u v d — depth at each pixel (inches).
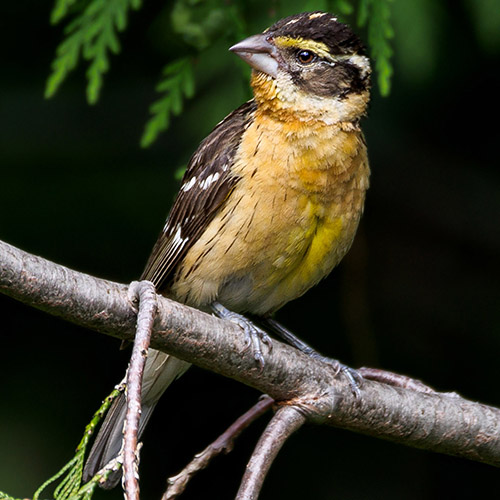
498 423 250.1
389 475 364.8
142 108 398.0
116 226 375.9
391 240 403.5
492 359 379.2
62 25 388.5
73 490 172.2
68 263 373.4
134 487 163.6
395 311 393.1
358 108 285.0
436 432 247.4
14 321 372.2
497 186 404.2
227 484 373.4
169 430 378.6
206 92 357.4
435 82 378.6
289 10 324.5
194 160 295.9
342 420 241.3
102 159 388.5
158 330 214.1
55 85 310.5
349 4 322.7
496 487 366.9
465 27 360.8
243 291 287.1
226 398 383.2
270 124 277.4
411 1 324.2
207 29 329.1
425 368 379.9
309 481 362.6
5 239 371.6
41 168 384.5
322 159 271.1
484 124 397.7
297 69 277.9
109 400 184.7
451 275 398.9
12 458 345.1
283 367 232.2
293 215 271.0
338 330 379.9
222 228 276.5
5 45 391.2
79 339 372.5
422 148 402.9
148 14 385.7
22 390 361.4
